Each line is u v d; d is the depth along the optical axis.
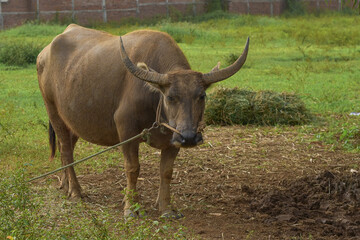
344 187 9.22
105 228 6.66
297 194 9.29
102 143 9.12
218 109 14.49
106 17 50.56
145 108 7.95
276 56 27.42
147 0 51.78
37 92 18.92
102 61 8.65
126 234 6.99
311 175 9.90
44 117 14.91
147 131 7.67
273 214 8.49
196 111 7.22
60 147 9.92
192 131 7.04
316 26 43.53
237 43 33.44
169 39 8.33
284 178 10.16
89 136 9.05
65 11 49.28
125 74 8.25
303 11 56.69
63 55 9.39
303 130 13.68
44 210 8.45
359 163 11.00
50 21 48.41
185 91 7.14
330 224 8.05
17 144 12.21
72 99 8.93
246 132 13.61
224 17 50.50
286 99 14.79
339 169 10.61
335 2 58.31
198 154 11.82
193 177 10.44
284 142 12.70
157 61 8.10
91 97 8.63
